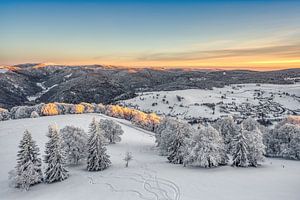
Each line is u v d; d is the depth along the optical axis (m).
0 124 109.06
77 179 43.44
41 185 41.94
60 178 43.44
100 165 49.91
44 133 88.94
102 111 164.75
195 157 46.38
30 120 118.62
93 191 36.25
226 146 55.19
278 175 38.84
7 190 41.03
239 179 36.78
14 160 59.03
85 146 54.97
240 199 28.78
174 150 54.03
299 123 74.50
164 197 31.53
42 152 65.25
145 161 58.97
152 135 106.25
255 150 46.22
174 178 38.44
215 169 44.25
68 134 54.31
